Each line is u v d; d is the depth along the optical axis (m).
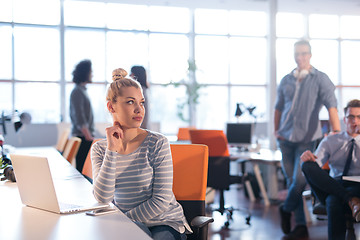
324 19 11.59
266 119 10.59
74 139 4.28
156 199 1.80
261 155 5.56
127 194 1.85
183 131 6.74
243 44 11.02
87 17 10.01
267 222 4.96
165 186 1.82
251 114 7.39
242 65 10.97
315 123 4.12
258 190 6.56
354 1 10.21
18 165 1.62
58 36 9.77
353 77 11.62
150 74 10.41
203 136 4.62
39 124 7.41
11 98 9.49
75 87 4.88
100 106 10.09
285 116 4.25
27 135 7.35
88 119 4.93
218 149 4.61
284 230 4.32
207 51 10.84
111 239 1.19
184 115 10.65
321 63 11.56
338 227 2.88
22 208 1.62
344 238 2.88
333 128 4.03
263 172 6.61
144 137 1.87
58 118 9.66
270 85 9.51
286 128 4.23
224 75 10.87
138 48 10.37
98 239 1.19
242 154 5.71
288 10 11.09
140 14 10.36
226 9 10.83
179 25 10.69
